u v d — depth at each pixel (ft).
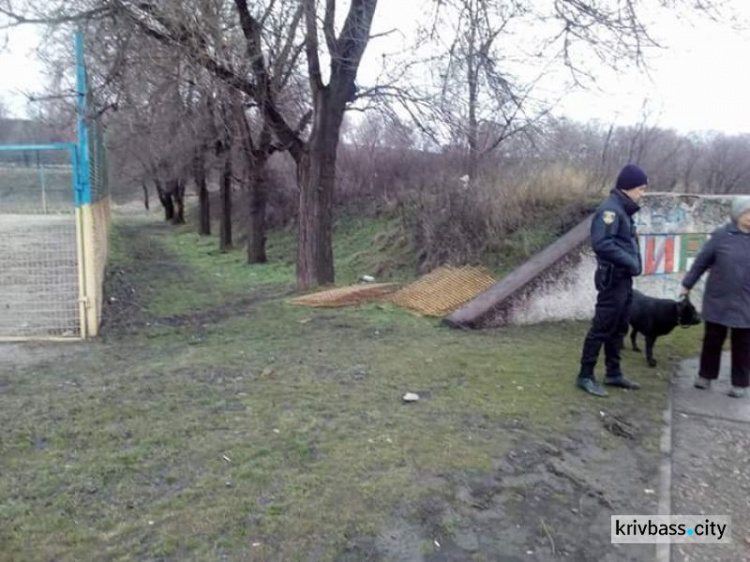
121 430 13.75
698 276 18.06
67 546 9.41
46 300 27.86
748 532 10.90
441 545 9.78
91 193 26.00
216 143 59.57
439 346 21.20
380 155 61.72
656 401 16.63
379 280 39.01
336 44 31.73
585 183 35.99
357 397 15.92
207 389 16.62
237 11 28.66
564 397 16.33
